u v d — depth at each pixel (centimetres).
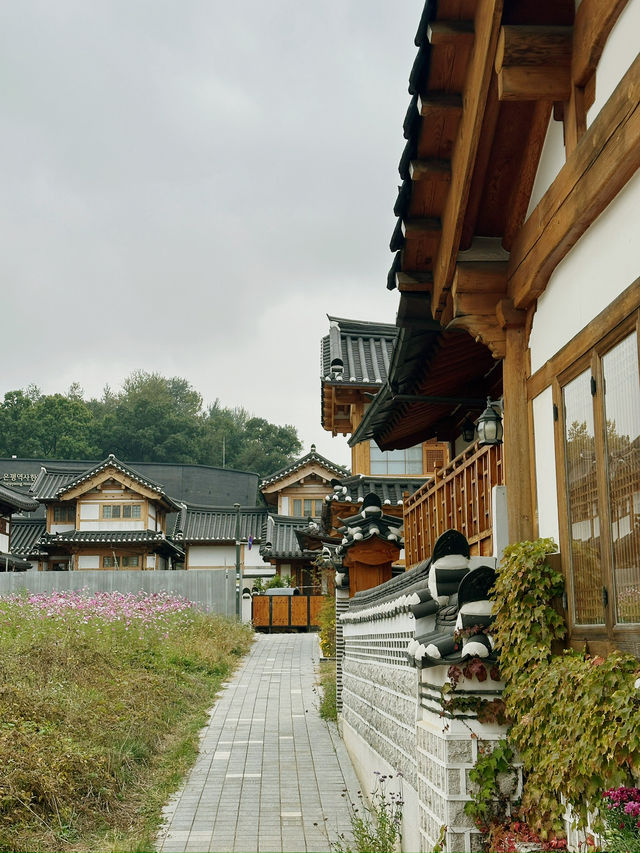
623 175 417
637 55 406
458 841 488
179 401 8212
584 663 432
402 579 736
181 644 1902
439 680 547
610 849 365
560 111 514
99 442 7244
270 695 1588
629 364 419
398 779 700
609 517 445
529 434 580
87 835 712
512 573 517
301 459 4262
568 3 491
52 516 4144
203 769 995
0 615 1529
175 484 5759
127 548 4047
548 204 517
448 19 514
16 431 7081
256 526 4366
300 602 3266
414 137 570
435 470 851
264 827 764
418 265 659
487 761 493
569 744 424
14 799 698
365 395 1714
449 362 843
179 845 709
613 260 441
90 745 890
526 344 587
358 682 1020
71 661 1223
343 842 715
